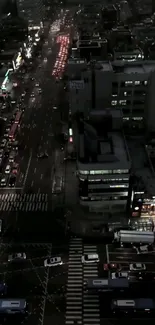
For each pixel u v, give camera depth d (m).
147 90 140.75
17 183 136.38
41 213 121.50
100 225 116.00
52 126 172.25
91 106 145.62
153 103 140.50
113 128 125.19
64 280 98.94
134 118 152.12
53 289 96.25
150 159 131.25
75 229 114.94
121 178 110.00
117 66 146.25
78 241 110.88
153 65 148.50
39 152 153.50
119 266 101.62
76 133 133.25
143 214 116.81
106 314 89.25
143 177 120.56
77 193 129.88
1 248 109.19
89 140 113.62
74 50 189.38
